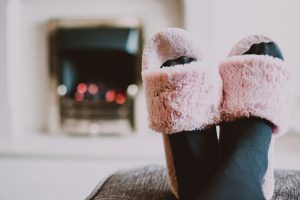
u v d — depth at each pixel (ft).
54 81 7.04
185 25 6.27
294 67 6.36
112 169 5.67
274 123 2.32
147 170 2.64
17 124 7.06
